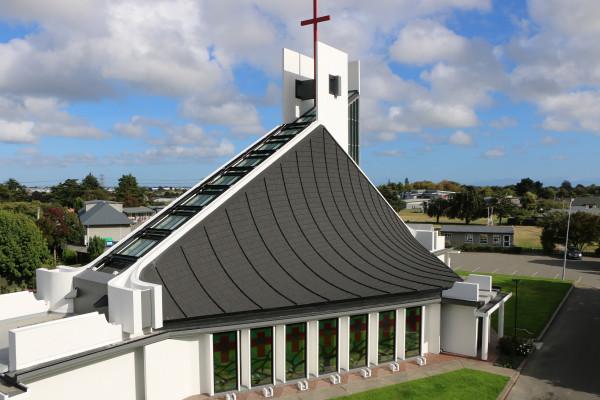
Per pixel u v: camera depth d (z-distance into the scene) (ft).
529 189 588.91
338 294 65.31
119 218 254.06
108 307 57.52
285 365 62.95
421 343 74.38
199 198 81.61
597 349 80.02
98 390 50.96
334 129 102.89
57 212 202.69
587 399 60.08
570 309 109.50
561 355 77.10
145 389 54.13
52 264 143.33
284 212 79.71
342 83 104.88
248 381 60.64
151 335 54.13
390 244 89.86
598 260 191.93
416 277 76.28
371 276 73.87
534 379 66.74
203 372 59.57
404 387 62.44
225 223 71.46
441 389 61.93
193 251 65.82
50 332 46.73
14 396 41.96
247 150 95.66
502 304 83.66
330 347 66.28
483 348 73.61
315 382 63.82
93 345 50.26
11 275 137.80
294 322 61.98
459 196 331.98
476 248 218.38
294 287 65.87
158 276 60.75
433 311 76.07
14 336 44.11
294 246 75.31
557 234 201.16
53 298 69.72
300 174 87.35
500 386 63.16
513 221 337.93
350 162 99.76
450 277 79.20
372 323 69.21
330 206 87.76
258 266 68.39
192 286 61.05
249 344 60.29
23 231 137.80
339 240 82.17
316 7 101.35
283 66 106.73
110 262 71.15
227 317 57.88
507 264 181.37
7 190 435.94
